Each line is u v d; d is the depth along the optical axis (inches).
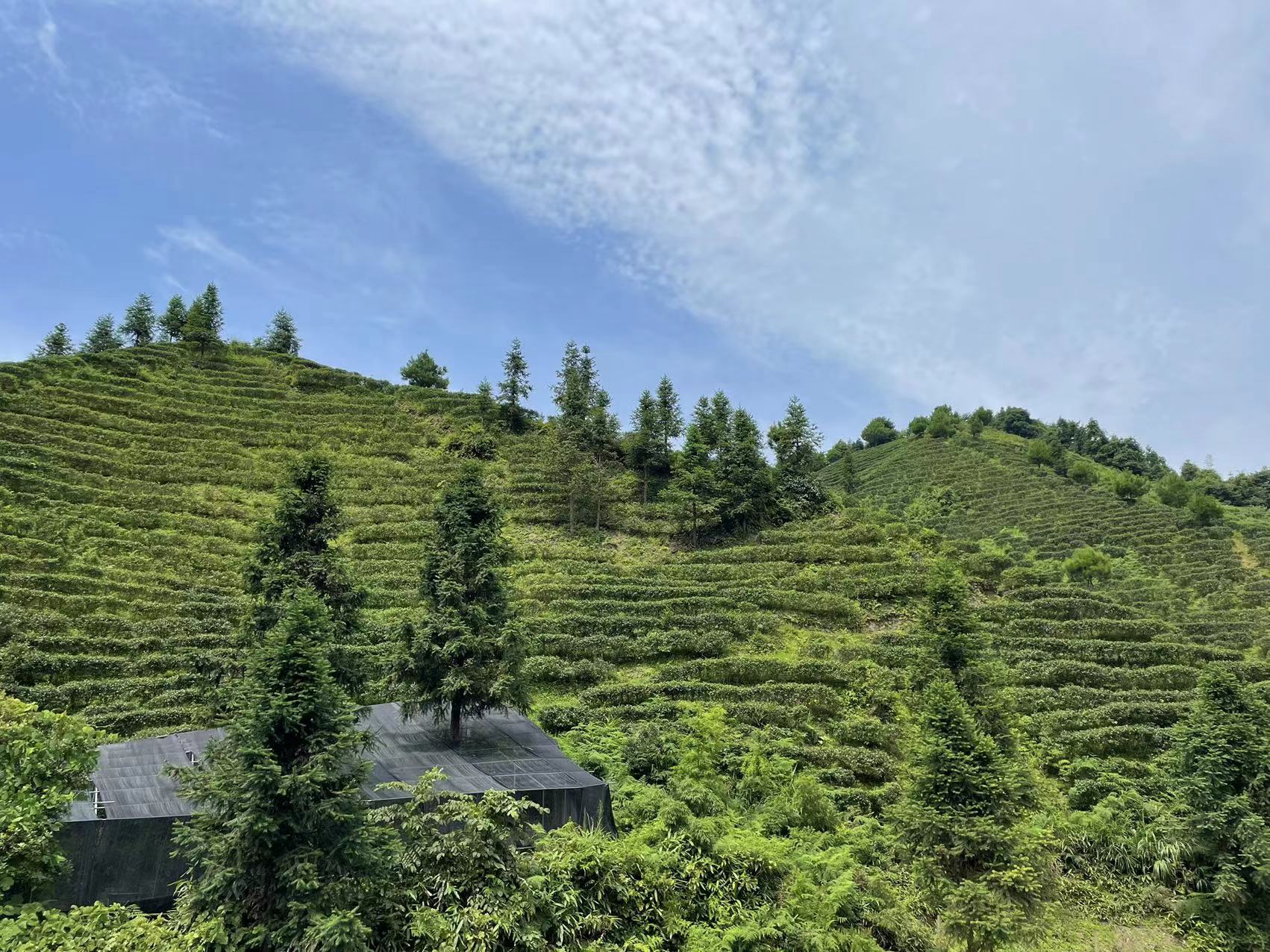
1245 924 768.3
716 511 1873.8
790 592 1515.7
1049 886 670.5
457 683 847.7
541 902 537.0
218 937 427.2
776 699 1203.2
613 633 1368.1
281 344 2987.2
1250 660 1379.2
